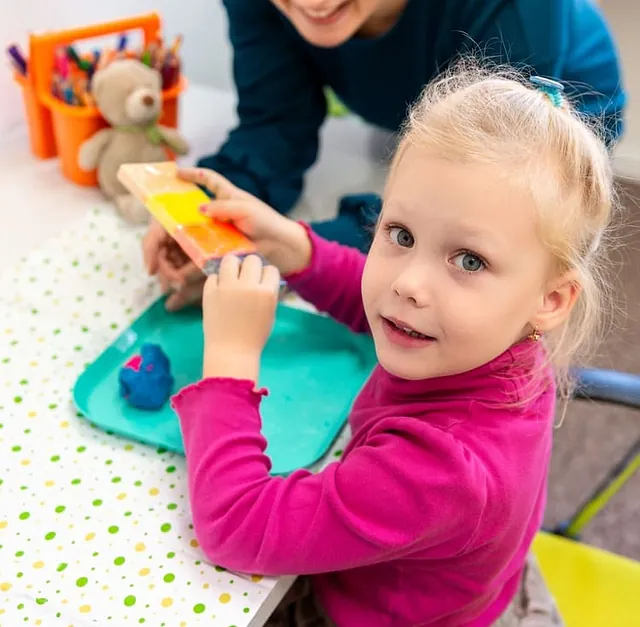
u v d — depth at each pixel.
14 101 1.11
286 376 0.77
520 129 0.55
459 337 0.55
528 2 0.87
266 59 1.04
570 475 1.35
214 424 0.62
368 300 0.59
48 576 0.57
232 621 0.55
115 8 1.21
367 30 0.98
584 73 0.97
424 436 0.55
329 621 0.69
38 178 1.04
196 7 1.31
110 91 0.94
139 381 0.71
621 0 1.72
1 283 0.84
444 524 0.55
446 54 0.95
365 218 0.94
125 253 0.91
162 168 0.83
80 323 0.81
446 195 0.54
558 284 0.58
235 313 0.66
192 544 0.61
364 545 0.56
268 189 1.01
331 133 1.24
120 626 0.54
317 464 0.69
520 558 0.70
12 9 1.05
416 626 0.65
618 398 0.78
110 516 0.62
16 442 0.68
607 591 0.82
